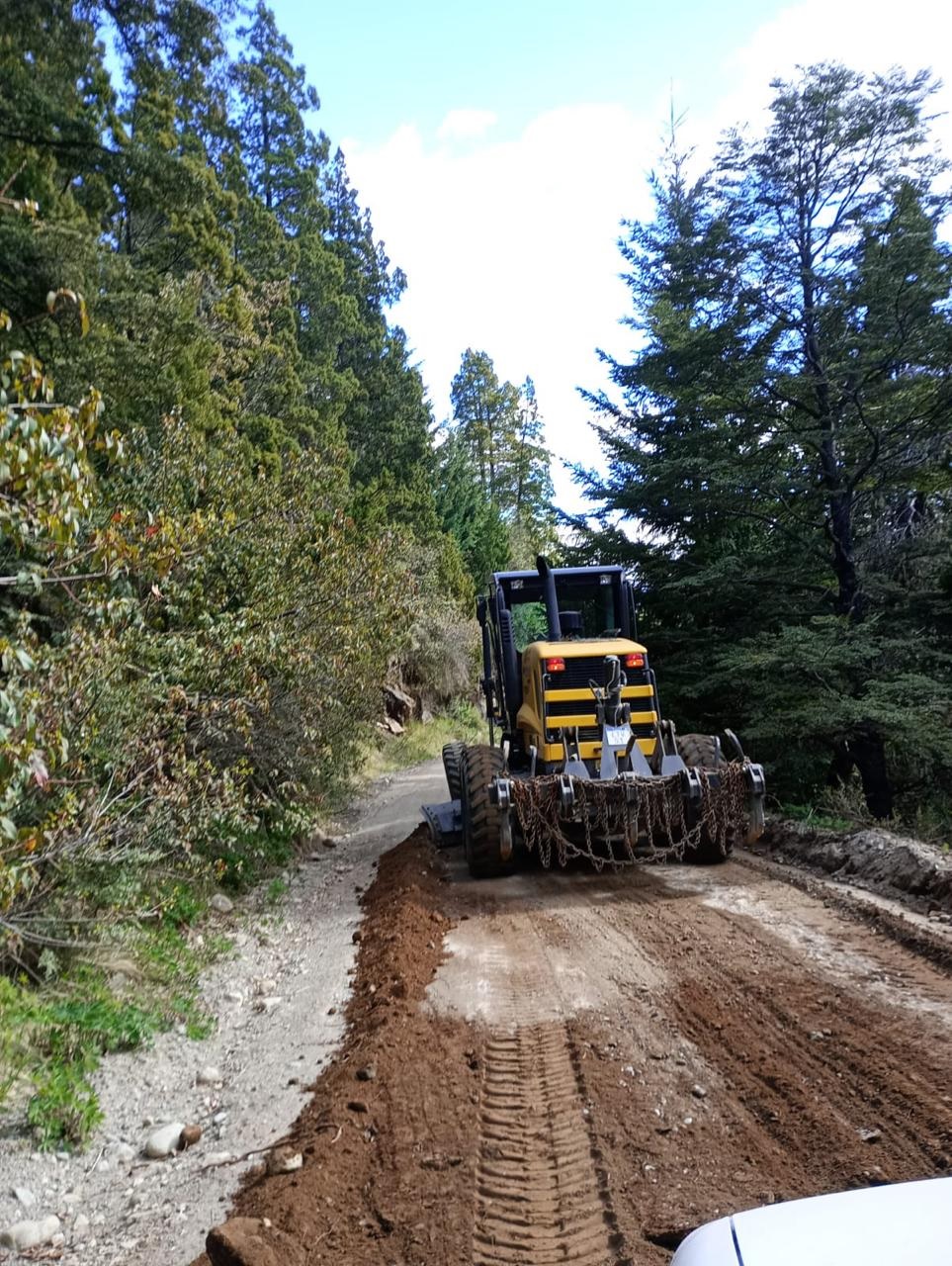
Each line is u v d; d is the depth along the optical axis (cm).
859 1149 391
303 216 3412
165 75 1547
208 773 788
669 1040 521
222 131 2641
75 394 1082
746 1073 474
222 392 1809
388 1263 346
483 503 4206
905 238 1379
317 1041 576
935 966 600
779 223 1524
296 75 3481
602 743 927
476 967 668
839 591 1546
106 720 679
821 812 1221
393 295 4147
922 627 1495
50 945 619
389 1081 488
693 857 962
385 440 3453
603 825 919
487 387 6359
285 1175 409
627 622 1109
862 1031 508
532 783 888
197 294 1706
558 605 1117
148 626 880
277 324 2608
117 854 650
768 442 1564
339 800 1458
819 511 1579
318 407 2952
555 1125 437
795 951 649
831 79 1434
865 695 1384
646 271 1683
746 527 1705
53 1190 431
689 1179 384
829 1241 190
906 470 1488
